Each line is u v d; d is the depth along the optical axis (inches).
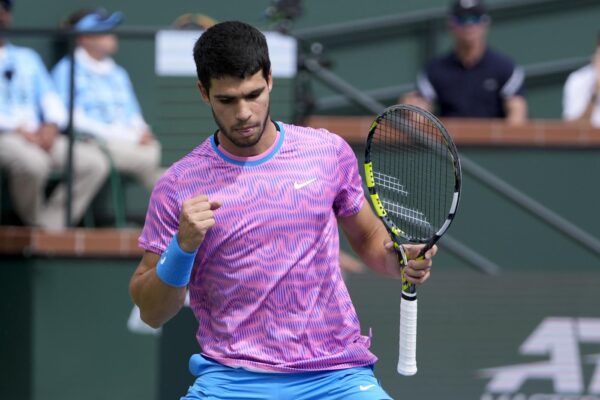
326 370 560.1
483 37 1161.4
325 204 554.6
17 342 1034.7
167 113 959.6
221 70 515.5
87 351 1036.5
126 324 1037.8
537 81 1353.3
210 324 568.7
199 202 520.4
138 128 1146.7
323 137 567.2
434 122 561.3
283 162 553.9
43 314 1036.5
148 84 1268.5
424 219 636.1
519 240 1079.6
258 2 1304.1
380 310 979.9
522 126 1086.4
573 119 1193.4
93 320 1037.8
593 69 1190.9
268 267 546.9
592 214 1085.8
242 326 554.3
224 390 559.5
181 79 960.3
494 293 996.6
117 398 1035.9
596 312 990.4
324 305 557.6
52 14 1263.5
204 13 1298.0
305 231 549.3
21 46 1222.9
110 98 1135.0
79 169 1079.6
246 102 521.7
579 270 1077.8
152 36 1008.9
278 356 553.0
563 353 984.3
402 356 571.2
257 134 530.9
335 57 1328.7
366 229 593.3
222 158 552.7
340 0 1328.7
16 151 1052.5
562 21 1357.0
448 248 1073.5
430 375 973.2
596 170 1085.8
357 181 579.5
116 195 1106.1
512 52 1357.0
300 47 1027.3
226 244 546.9
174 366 968.9
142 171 1117.1
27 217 1073.5
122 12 1284.4
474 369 978.1
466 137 1089.4
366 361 573.0
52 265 1037.2
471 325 988.6
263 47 526.3
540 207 1060.5
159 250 558.3
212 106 531.5
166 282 535.5
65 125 1094.4
